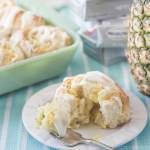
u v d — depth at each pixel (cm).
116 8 96
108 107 74
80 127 76
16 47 88
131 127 75
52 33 92
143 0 77
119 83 88
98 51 93
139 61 80
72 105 75
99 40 91
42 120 75
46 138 73
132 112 78
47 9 104
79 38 93
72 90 77
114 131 75
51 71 88
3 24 96
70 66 93
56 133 74
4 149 75
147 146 74
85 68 93
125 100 77
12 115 81
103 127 75
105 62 93
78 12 101
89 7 95
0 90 84
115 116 75
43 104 80
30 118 78
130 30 80
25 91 87
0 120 80
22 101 84
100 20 97
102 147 71
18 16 97
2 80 83
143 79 81
